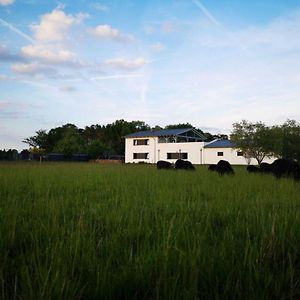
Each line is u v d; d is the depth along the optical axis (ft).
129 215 16.12
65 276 8.04
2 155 208.13
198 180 40.22
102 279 8.30
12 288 8.46
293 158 101.60
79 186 31.50
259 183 36.81
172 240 11.25
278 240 11.50
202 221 14.78
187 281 8.22
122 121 314.96
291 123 103.65
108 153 246.06
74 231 12.84
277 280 8.66
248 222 14.84
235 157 178.50
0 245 11.26
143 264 9.24
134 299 8.01
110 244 11.48
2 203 20.18
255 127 117.60
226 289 8.04
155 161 206.49
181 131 211.00
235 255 10.19
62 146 215.92
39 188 29.04
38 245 11.48
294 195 25.70
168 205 18.80
